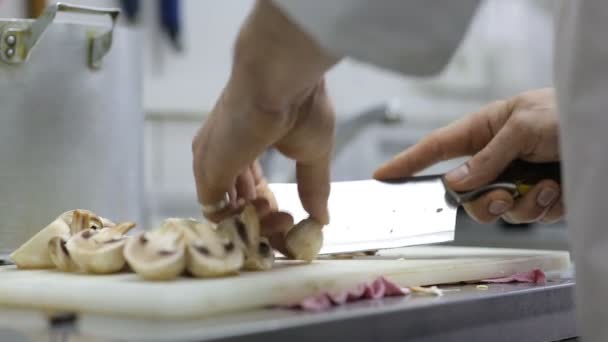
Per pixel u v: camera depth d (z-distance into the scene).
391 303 0.60
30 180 0.83
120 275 0.66
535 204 0.92
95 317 0.57
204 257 0.61
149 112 1.78
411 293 0.66
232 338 0.47
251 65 0.56
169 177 1.83
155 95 1.80
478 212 0.92
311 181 0.75
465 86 2.34
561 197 0.93
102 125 0.88
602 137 0.52
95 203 0.88
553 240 1.43
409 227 0.89
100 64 0.88
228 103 0.61
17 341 0.59
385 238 0.87
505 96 2.42
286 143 0.69
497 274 0.80
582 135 0.52
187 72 1.85
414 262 0.77
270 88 0.58
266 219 0.77
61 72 0.85
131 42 0.91
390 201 0.93
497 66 2.39
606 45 0.51
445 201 0.91
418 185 0.94
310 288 0.63
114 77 0.89
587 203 0.52
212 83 1.90
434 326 0.57
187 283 0.58
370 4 0.46
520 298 0.65
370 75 2.17
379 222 0.90
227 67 1.92
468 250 0.97
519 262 0.83
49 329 0.57
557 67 0.55
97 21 1.66
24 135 0.83
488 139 0.98
